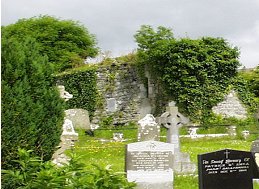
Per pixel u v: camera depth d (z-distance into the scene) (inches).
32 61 329.4
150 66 1306.6
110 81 1384.1
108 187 227.5
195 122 1220.5
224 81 1242.0
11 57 317.7
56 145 338.6
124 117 1354.6
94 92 1396.4
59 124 340.8
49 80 346.0
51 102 334.0
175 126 639.8
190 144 967.6
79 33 1819.6
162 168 466.9
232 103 1234.6
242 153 432.1
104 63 1412.4
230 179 425.1
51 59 1733.5
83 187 223.5
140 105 1336.1
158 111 1293.1
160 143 468.8
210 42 1244.5
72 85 1417.3
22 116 308.5
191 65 1224.8
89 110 1396.4
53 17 1798.7
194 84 1232.2
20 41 348.5
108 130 1229.7
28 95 318.0
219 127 1150.3
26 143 309.7
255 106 1238.3
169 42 1246.3
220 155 422.3
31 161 232.7
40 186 215.3
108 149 827.4
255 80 1344.7
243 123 1205.1
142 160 464.4
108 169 235.9
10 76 312.5
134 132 1219.9
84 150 813.9
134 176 461.4
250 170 435.2
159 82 1290.6
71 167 233.0
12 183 264.7
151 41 1300.4
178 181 531.8
